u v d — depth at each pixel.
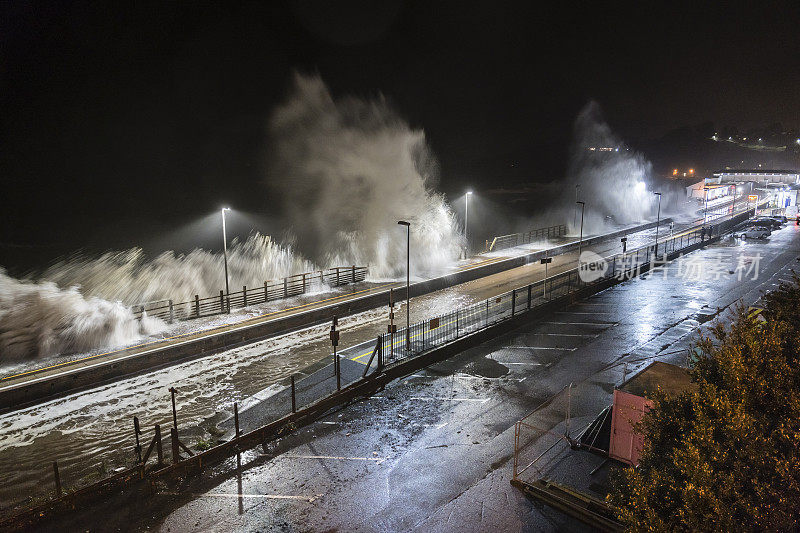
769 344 7.91
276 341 26.88
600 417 16.27
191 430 17.62
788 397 7.09
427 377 22.12
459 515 12.41
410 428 17.50
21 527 12.40
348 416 18.53
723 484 6.29
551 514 12.30
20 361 22.67
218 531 12.33
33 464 16.11
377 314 31.88
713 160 165.12
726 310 31.20
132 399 20.34
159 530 12.38
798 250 49.25
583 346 25.73
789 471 6.04
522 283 40.00
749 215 71.94
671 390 13.77
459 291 37.88
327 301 33.03
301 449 16.22
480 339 26.44
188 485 14.25
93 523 12.64
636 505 7.28
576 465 14.27
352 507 13.14
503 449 15.75
